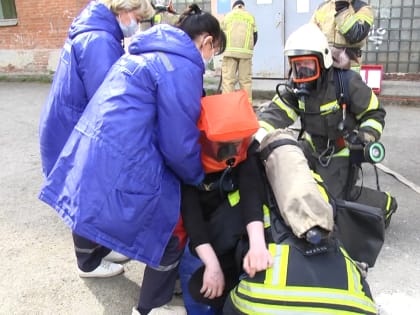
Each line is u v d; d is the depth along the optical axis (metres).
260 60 8.73
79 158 2.24
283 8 8.38
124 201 2.18
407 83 8.05
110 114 2.19
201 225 2.34
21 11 11.05
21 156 5.77
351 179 3.29
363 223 2.43
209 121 2.14
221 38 2.46
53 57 11.09
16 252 3.56
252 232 2.19
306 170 2.23
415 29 7.97
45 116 2.81
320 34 2.92
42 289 3.10
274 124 3.14
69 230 3.89
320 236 2.04
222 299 2.46
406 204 4.09
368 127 3.09
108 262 3.22
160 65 2.15
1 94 9.70
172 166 2.24
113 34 2.74
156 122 2.22
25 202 4.45
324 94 3.06
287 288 2.03
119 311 2.88
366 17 4.35
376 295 2.93
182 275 2.87
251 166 2.35
